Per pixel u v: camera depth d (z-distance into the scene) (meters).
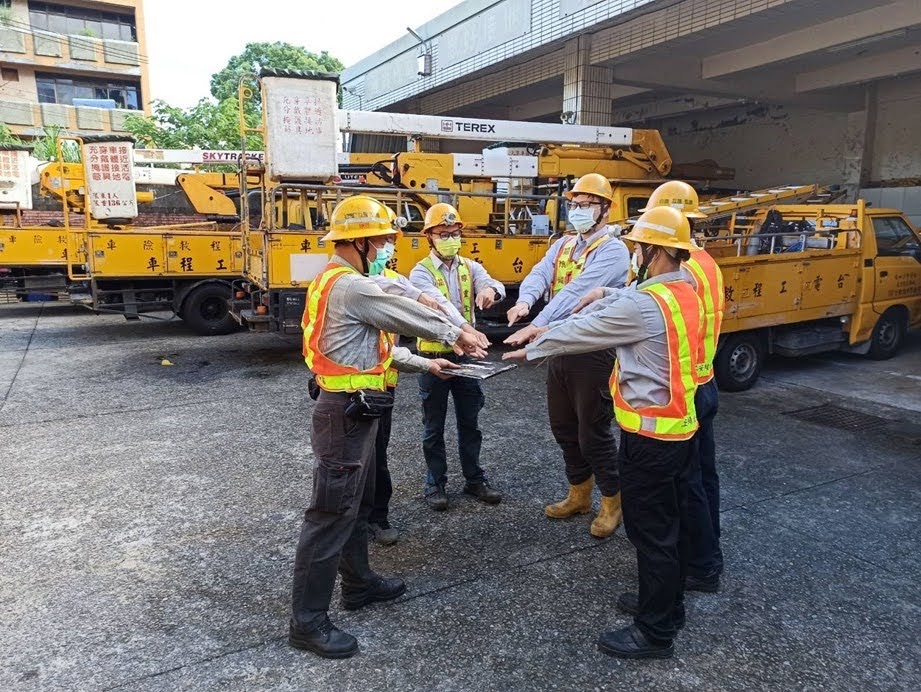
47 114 24.88
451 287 3.90
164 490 4.20
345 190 7.46
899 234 7.93
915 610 2.91
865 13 9.29
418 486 4.25
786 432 5.29
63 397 6.39
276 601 2.99
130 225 11.25
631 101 16.25
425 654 2.62
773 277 6.51
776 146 14.72
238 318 8.71
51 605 2.95
